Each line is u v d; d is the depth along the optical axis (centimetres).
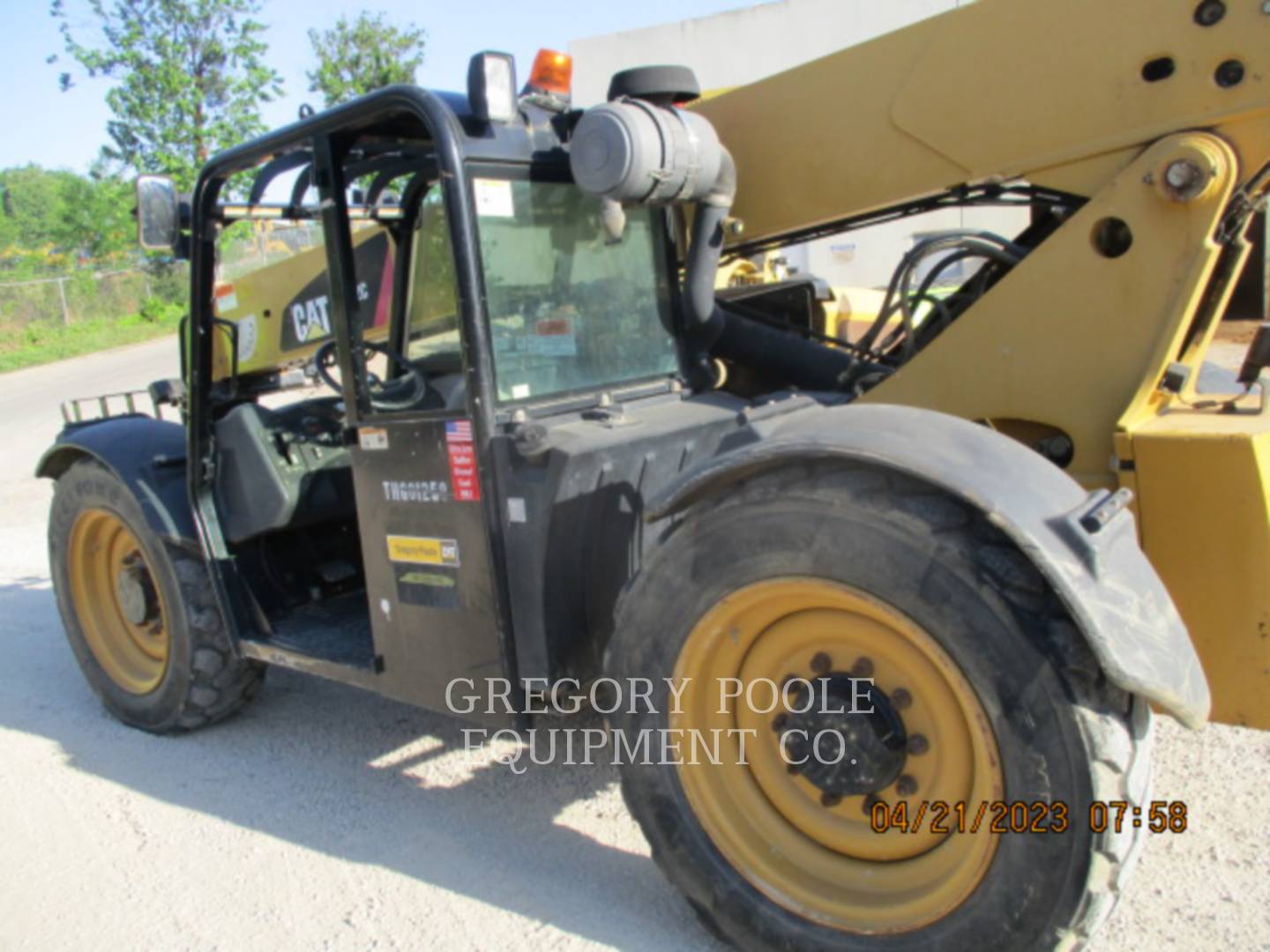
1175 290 247
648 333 318
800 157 313
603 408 290
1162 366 249
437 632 290
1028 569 198
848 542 210
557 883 279
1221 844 271
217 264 352
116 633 426
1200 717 194
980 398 278
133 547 407
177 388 408
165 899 285
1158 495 240
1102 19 255
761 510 220
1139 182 249
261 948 260
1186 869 261
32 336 2514
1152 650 190
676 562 235
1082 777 192
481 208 265
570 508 257
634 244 315
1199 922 241
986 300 273
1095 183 264
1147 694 186
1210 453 229
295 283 461
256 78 2698
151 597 397
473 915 266
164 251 359
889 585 207
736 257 355
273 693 438
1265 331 267
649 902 268
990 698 199
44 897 290
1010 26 270
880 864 229
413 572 293
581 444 256
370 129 288
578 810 319
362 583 410
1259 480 225
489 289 267
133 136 2639
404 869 291
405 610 298
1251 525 227
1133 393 254
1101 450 261
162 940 266
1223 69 241
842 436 209
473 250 260
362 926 265
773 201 322
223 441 364
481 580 274
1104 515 198
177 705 385
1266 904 246
